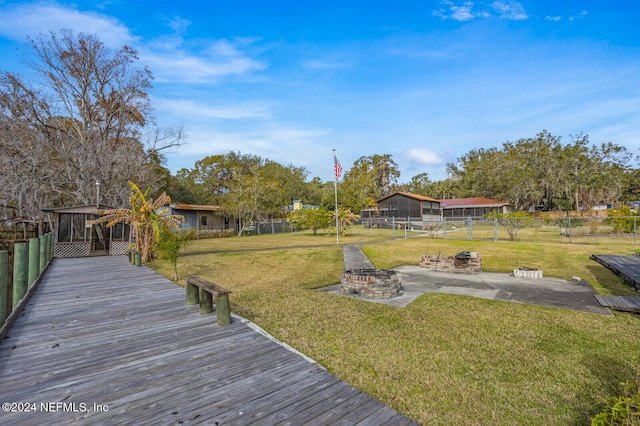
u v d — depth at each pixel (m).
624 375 3.45
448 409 2.93
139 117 23.83
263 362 3.47
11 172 17.80
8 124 18.39
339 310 6.05
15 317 5.00
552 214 38.53
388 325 5.17
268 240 24.94
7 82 18.62
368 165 62.09
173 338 4.20
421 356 4.03
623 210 23.39
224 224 32.06
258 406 2.63
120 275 9.50
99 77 21.97
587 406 2.93
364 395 2.84
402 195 40.97
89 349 3.84
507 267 10.87
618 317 5.44
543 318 5.41
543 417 2.79
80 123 22.75
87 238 15.33
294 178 50.75
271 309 6.23
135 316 5.22
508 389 3.25
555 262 11.62
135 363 3.45
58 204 23.14
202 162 45.31
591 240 18.66
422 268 11.07
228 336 4.27
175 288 7.57
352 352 4.16
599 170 42.44
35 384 3.00
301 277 9.92
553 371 3.59
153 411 2.56
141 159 22.55
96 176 19.70
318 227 30.48
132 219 13.52
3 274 4.45
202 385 2.97
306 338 4.65
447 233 26.88
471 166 54.16
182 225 27.42
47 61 20.14
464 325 5.14
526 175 43.41
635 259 10.66
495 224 20.52
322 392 2.87
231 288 8.38
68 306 5.87
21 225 18.72
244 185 31.95
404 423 2.44
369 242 21.22
